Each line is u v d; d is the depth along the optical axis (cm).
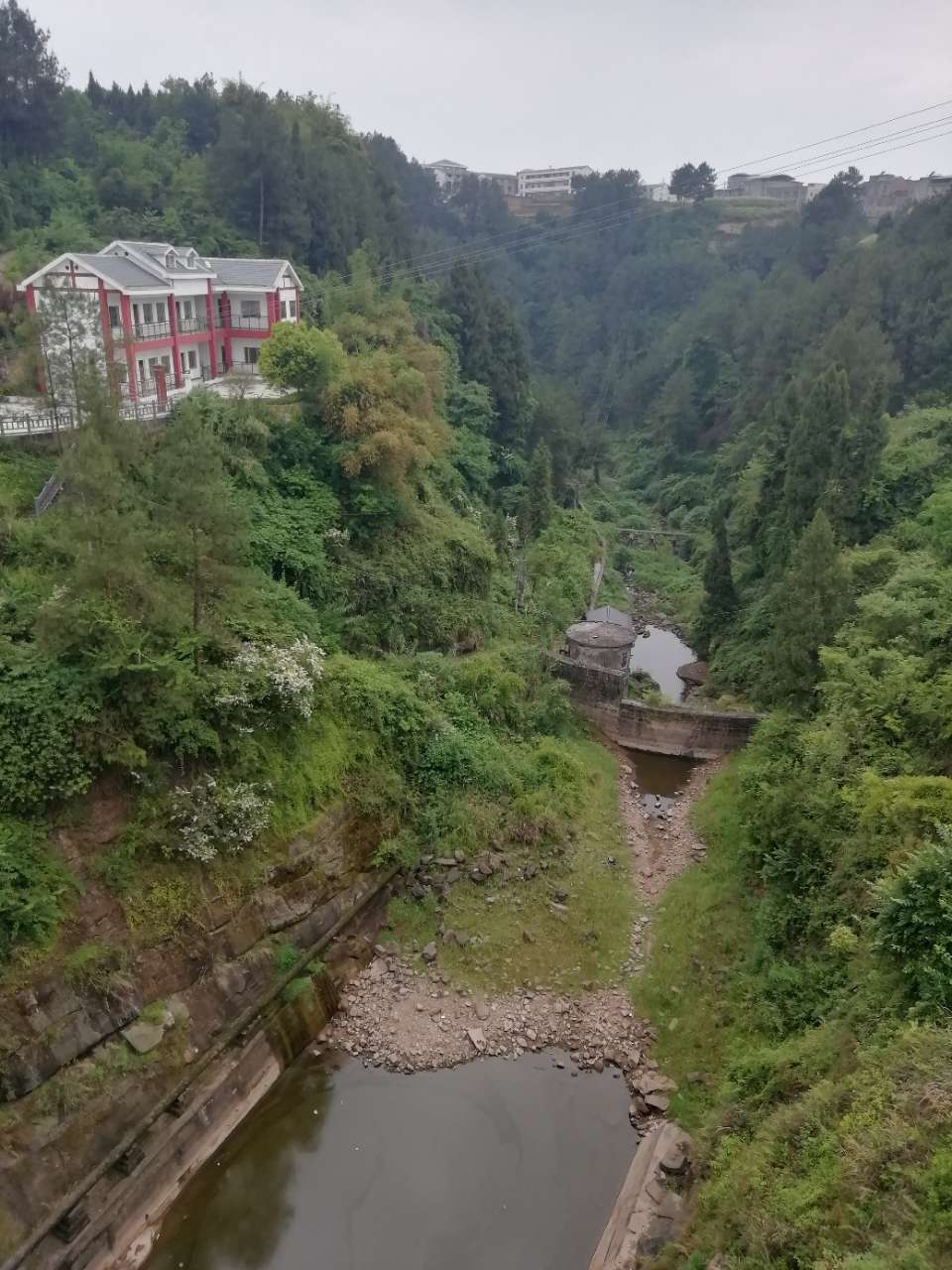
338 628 2623
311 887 2014
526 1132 1712
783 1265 1103
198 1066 1655
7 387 2734
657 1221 1470
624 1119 1745
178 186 5331
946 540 2955
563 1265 1469
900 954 1372
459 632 3086
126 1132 1519
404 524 3142
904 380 5578
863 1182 1088
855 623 2639
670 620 4709
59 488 2280
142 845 1695
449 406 4569
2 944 1421
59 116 5388
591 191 12775
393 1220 1543
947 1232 947
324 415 3027
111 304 3219
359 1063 1861
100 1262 1430
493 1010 1978
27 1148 1384
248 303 3984
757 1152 1326
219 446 2006
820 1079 1400
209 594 1930
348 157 6381
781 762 2352
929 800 1631
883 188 14200
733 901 2155
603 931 2202
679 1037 1878
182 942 1717
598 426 8650
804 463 3753
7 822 1530
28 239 4422
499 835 2372
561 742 2933
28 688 1614
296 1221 1539
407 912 2198
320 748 2128
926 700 1972
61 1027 1482
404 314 4147
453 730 2502
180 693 1764
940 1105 1087
